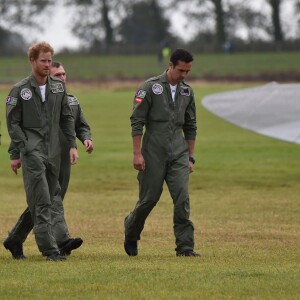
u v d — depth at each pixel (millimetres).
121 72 199250
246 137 97688
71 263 29922
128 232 32969
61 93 31297
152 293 24734
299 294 24688
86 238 39625
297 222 45312
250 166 74938
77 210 50438
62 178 33094
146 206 32406
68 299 24047
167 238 39406
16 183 65438
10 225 44375
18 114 30906
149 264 29734
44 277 26984
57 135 31141
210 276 27125
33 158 30609
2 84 172500
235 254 33500
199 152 84938
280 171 71812
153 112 32250
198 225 44031
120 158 80938
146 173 32281
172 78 32281
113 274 27453
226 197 56438
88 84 173625
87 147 33312
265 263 30312
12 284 25938
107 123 114250
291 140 67688
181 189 32062
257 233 41188
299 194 57938
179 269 28484
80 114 33688
